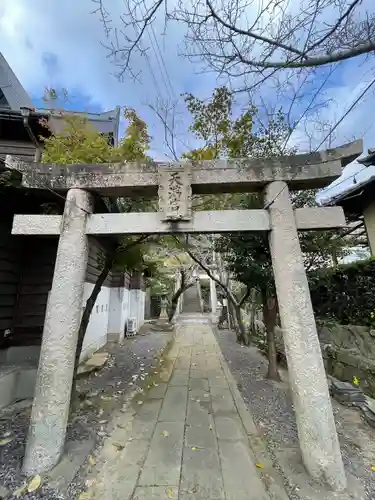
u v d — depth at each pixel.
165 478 2.22
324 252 5.01
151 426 3.17
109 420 3.31
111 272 9.21
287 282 2.46
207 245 9.62
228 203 5.04
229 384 4.73
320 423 2.16
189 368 5.86
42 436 2.27
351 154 2.62
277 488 2.10
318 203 4.67
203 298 26.52
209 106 3.57
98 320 7.64
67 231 2.67
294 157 2.72
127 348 8.11
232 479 2.21
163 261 13.73
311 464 2.14
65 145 3.77
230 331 11.38
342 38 1.81
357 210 6.91
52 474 2.19
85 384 4.74
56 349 2.42
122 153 3.68
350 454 2.54
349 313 4.75
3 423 3.20
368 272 4.38
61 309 2.50
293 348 2.34
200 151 3.84
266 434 2.96
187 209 2.65
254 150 4.39
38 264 4.58
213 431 3.04
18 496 1.99
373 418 3.14
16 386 3.92
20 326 4.34
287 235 2.57
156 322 14.98
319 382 2.23
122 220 2.72
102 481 2.18
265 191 2.75
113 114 8.00
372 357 4.11
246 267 5.02
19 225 2.70
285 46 1.89
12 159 2.74
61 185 2.79
